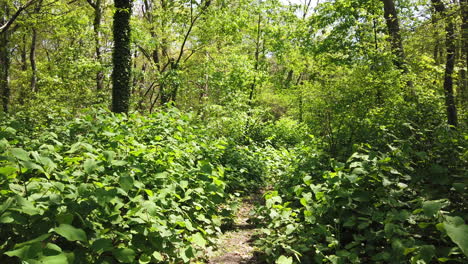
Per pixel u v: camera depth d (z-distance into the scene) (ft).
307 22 61.57
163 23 56.34
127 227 12.16
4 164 10.84
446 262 10.62
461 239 8.82
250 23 67.41
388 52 28.02
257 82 64.95
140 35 52.49
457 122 26.86
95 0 62.39
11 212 8.91
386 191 13.71
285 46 70.49
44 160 10.64
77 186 11.88
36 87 69.26
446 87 30.19
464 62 33.06
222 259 14.44
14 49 77.15
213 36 55.57
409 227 12.72
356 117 23.71
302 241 13.80
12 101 67.46
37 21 47.65
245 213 21.74
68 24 54.54
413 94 24.68
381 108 23.20
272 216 15.52
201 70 56.54
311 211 14.26
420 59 31.32
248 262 14.17
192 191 16.21
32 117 30.55
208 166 17.56
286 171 26.61
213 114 44.68
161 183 15.11
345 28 50.60
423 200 12.35
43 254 8.05
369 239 12.37
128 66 41.37
